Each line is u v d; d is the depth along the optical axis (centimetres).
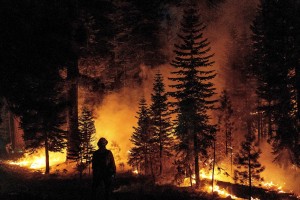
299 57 3014
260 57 3691
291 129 2975
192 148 2655
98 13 3409
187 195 2120
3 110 4188
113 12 4106
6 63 1114
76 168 2602
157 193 1998
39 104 1482
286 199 2489
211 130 2677
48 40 1133
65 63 1231
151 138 2783
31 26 1101
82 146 2783
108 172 1200
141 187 2155
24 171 2759
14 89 1266
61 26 1168
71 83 2712
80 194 1639
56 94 2514
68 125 2902
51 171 2734
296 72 3005
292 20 3088
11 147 4312
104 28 3984
